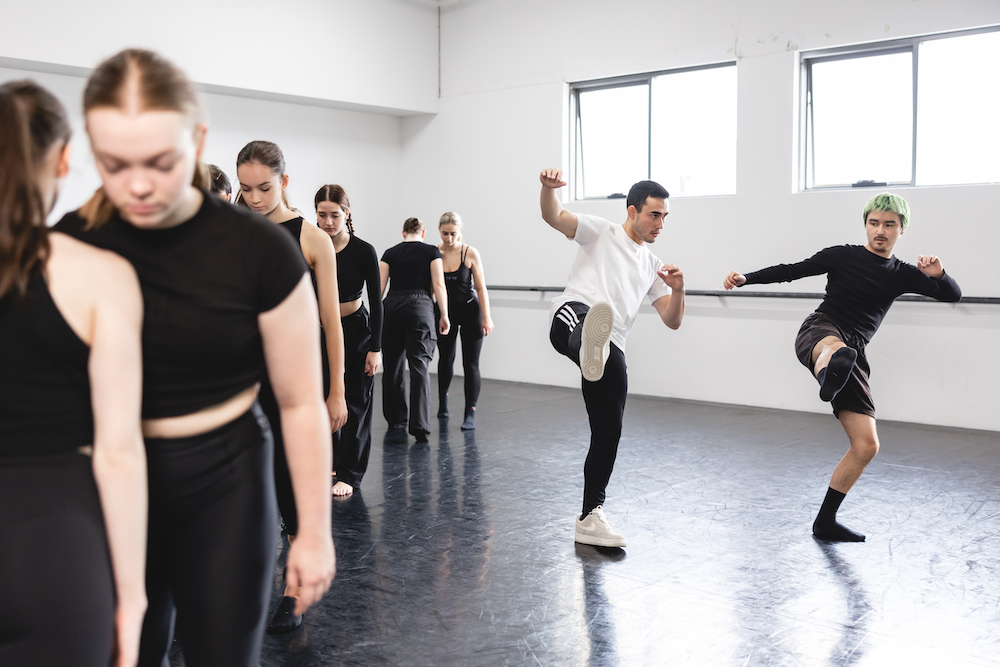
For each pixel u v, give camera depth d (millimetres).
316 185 7965
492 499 3896
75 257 1032
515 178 7902
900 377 5918
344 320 3900
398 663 2260
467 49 8188
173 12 6469
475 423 5777
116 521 1054
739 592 2756
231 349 1184
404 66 8133
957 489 4070
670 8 6840
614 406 3129
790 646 2350
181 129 1013
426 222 8633
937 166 5820
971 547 3209
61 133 1045
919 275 3314
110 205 1166
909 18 5754
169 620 1341
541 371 7824
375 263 3828
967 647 2342
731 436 5359
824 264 3418
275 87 7145
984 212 5531
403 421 5457
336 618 2561
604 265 3098
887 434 5457
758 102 6410
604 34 7242
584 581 2863
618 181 7441
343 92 7637
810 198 6219
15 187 975
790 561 3057
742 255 6559
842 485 3281
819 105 6312
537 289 7730
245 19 6914
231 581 1214
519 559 3088
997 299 5461
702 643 2371
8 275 967
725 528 3453
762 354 6484
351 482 4012
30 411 1010
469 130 8219
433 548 3217
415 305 5117
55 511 1000
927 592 2756
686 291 6777
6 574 973
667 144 7051
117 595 1064
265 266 1175
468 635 2436
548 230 7691
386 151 8617
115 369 1042
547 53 7617
